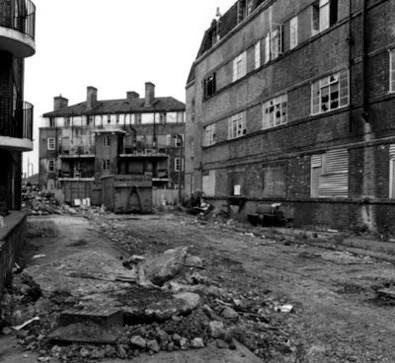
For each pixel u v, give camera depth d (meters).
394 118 15.45
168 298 5.88
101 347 4.72
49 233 16.25
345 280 9.35
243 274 9.91
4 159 13.44
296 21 21.80
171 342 4.95
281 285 8.88
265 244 15.44
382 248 13.54
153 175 67.50
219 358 4.66
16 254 10.09
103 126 71.31
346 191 17.75
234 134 28.64
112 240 15.34
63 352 4.66
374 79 16.48
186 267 10.06
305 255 12.81
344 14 18.17
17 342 5.04
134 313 5.26
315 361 5.06
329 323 6.46
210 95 32.62
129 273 7.65
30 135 14.17
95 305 5.40
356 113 17.28
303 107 20.94
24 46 12.62
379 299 7.80
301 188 20.84
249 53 26.72
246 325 6.07
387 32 15.95
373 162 16.33
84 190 46.06
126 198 32.62
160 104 70.50
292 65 21.92
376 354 5.29
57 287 6.48
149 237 16.94
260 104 25.16
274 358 5.09
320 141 19.52
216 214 29.39
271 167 23.69
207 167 32.88
